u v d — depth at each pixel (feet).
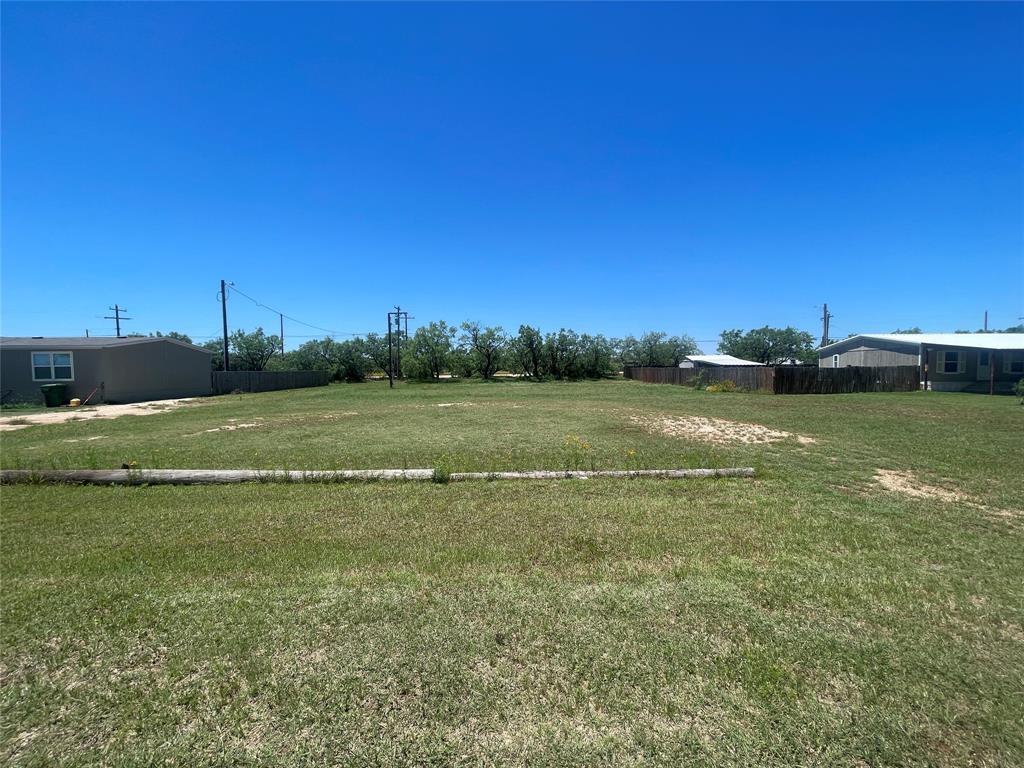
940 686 7.41
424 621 9.15
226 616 9.37
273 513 16.01
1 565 12.06
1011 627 9.06
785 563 11.89
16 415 55.62
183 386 90.84
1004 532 14.12
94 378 75.56
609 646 8.37
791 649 8.30
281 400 73.15
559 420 41.16
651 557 12.26
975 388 78.38
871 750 6.25
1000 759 6.12
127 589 10.60
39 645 8.51
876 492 18.31
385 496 17.83
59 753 6.27
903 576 11.17
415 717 6.79
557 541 13.38
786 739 6.41
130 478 19.74
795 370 76.02
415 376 148.97
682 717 6.79
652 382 130.62
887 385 79.36
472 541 13.42
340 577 11.11
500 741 6.41
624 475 20.47
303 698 7.15
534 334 150.00
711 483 19.53
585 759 6.12
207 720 6.77
